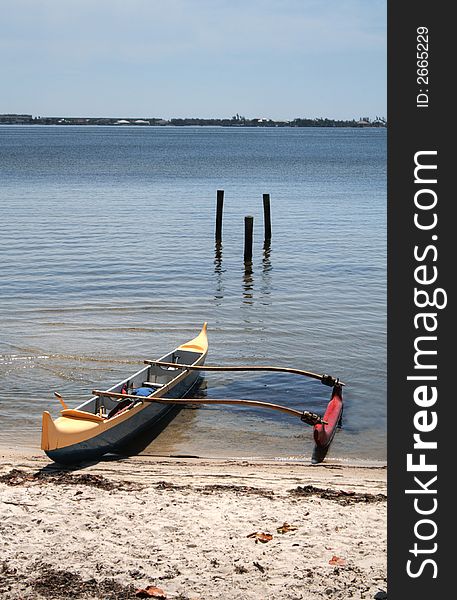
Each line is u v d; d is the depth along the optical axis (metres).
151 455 11.83
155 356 17.36
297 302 22.98
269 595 6.58
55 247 31.34
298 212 44.88
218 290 24.52
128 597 6.52
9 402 14.17
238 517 8.43
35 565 7.09
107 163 91.25
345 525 8.27
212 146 160.00
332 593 6.63
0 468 10.51
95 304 22.20
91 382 15.45
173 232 36.38
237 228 38.22
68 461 10.95
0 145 149.88
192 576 6.92
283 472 10.81
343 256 30.52
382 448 12.09
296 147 159.88
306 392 15.11
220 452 12.03
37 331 19.14
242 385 15.52
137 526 8.09
